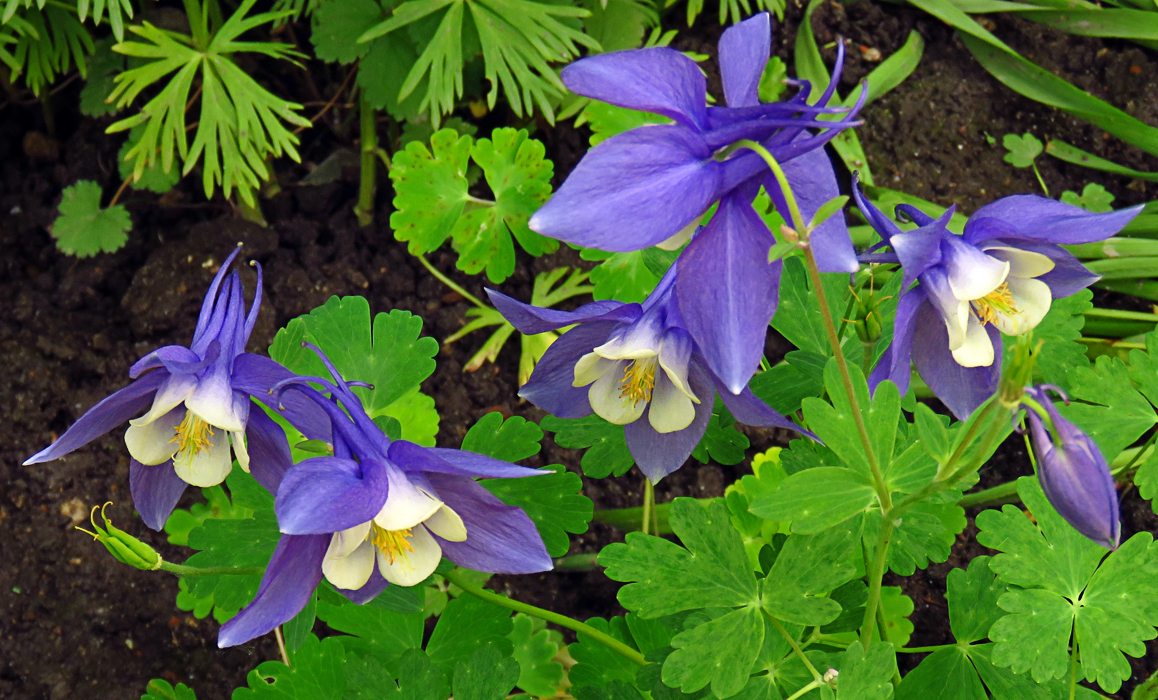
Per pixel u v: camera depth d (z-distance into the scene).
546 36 0.80
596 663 0.66
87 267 0.89
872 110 0.96
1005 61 0.97
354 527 0.55
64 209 0.89
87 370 0.85
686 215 0.53
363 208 0.92
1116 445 0.62
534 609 0.65
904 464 0.59
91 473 0.81
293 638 0.61
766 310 0.53
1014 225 0.57
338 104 0.96
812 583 0.59
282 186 0.94
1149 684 0.66
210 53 0.79
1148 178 0.90
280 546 0.55
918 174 0.94
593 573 0.78
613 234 0.52
